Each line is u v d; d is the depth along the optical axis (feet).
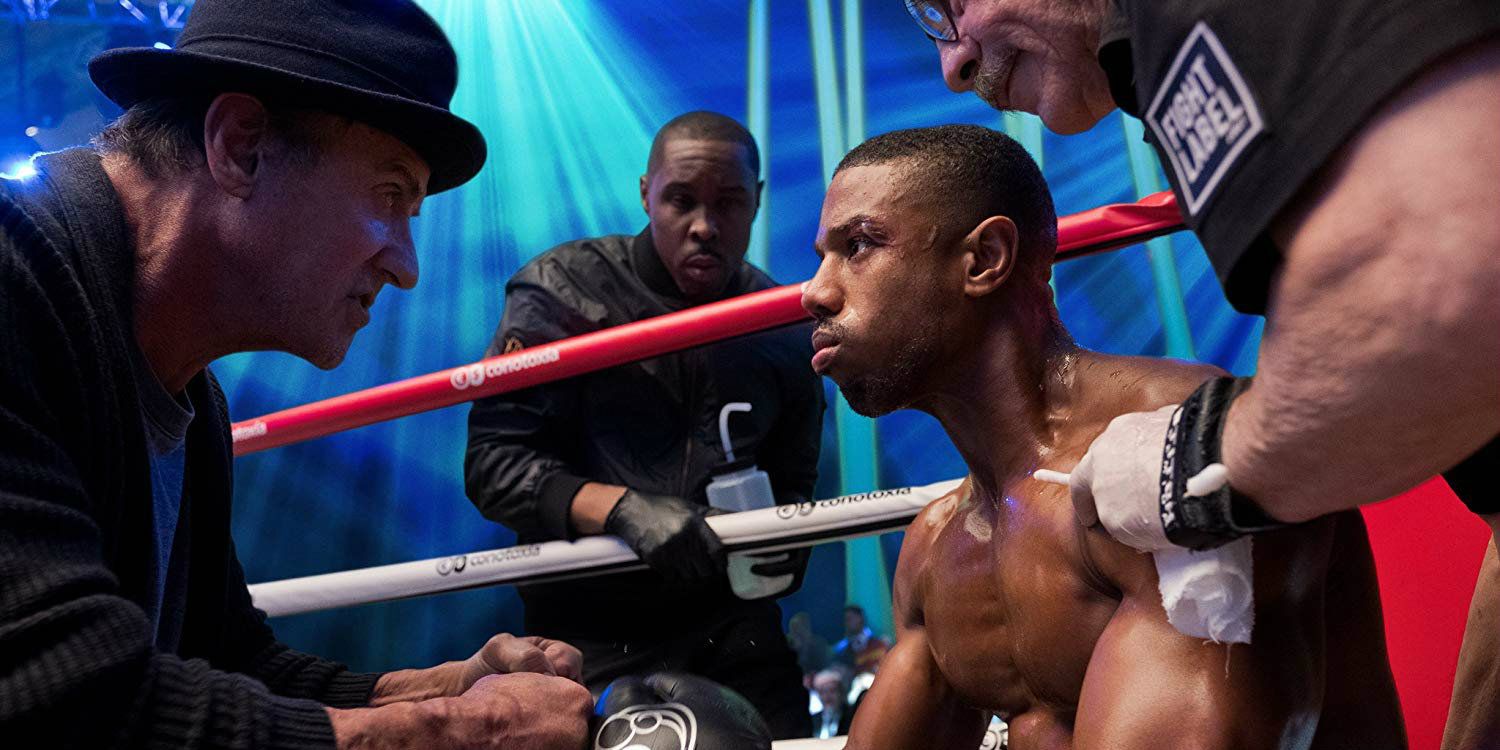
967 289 3.58
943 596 3.84
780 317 6.09
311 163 4.04
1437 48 1.87
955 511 3.99
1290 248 2.14
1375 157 1.97
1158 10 2.35
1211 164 2.25
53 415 3.44
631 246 7.75
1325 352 2.10
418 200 4.41
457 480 28.66
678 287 7.58
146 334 4.07
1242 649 2.91
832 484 30.17
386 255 4.27
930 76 29.53
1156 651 2.97
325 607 6.67
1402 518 4.93
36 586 2.92
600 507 6.46
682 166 7.38
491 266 29.86
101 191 3.92
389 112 4.09
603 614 6.94
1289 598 2.97
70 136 21.94
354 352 29.01
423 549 28.63
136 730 3.00
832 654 26.68
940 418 3.82
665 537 6.15
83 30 22.65
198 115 4.00
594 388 7.15
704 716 3.90
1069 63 3.32
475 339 29.60
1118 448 2.73
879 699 4.08
